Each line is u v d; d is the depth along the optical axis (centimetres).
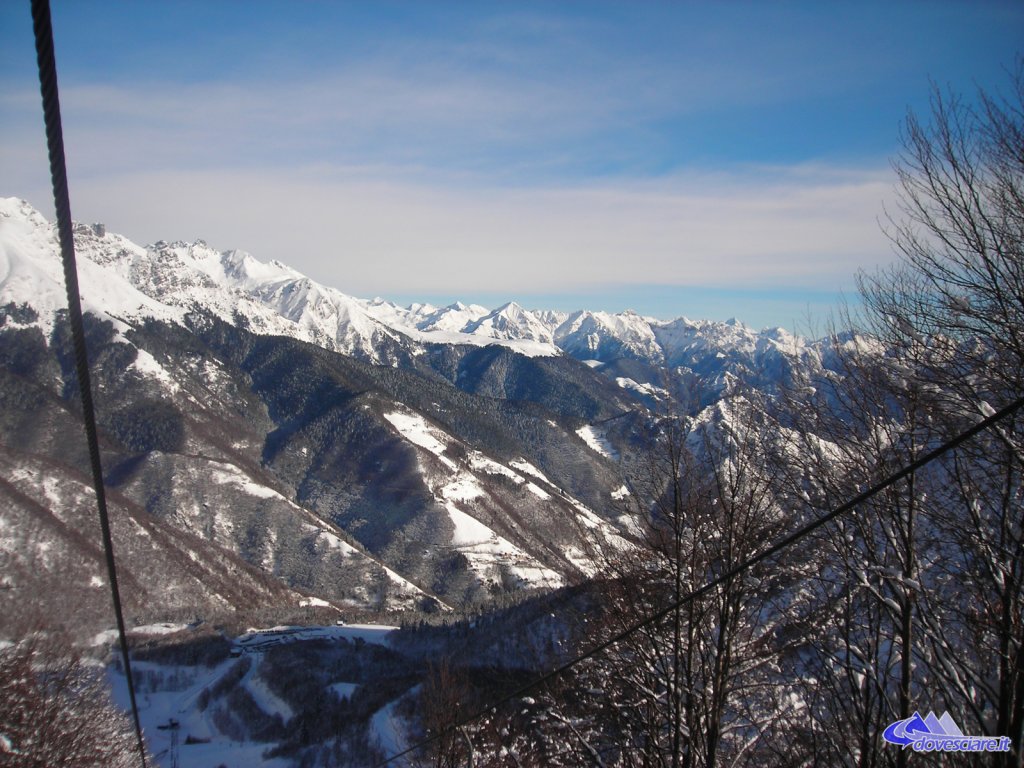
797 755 1039
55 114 433
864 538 928
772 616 1119
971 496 829
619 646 1166
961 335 872
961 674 845
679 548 1052
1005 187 834
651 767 1159
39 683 2558
